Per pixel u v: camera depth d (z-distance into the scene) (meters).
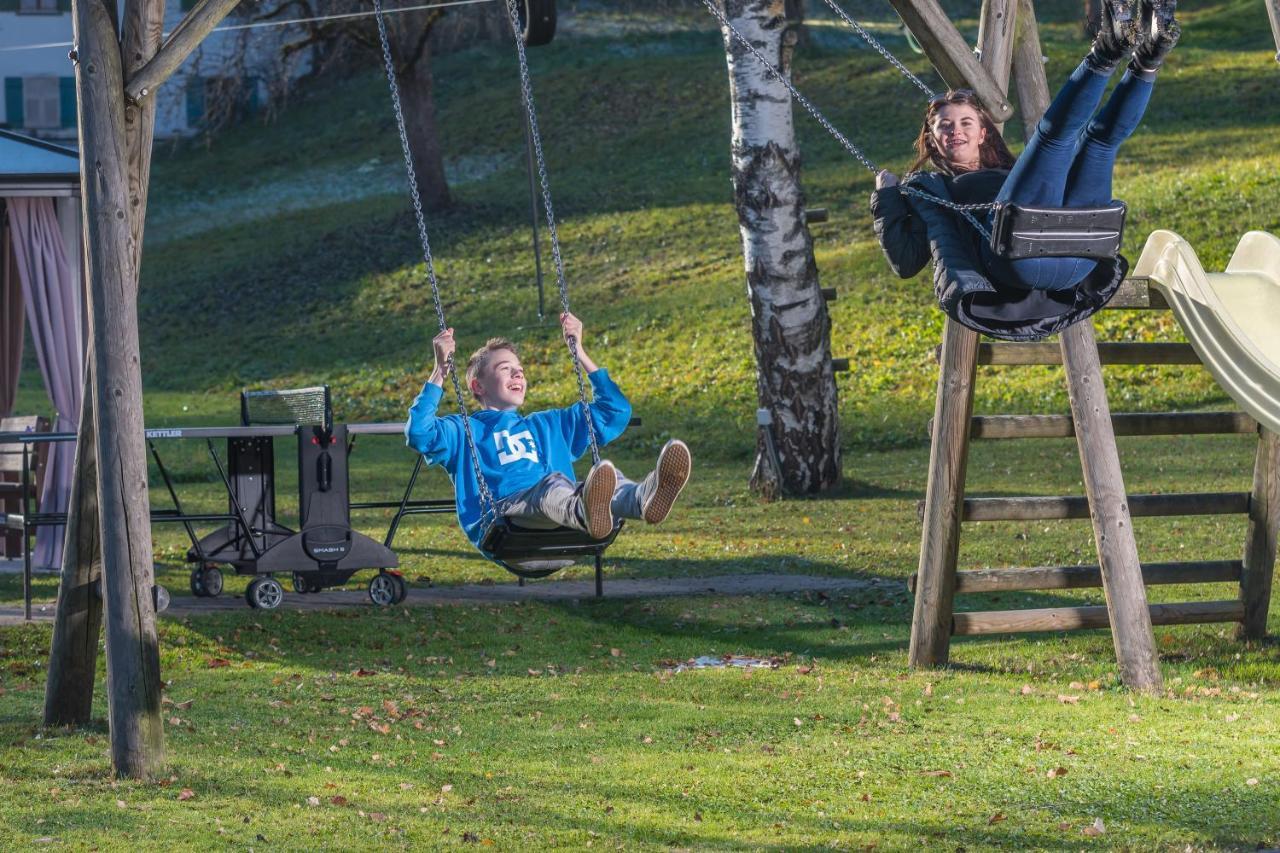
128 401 25.92
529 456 24.33
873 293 96.88
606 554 53.09
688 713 30.22
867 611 42.81
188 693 32.06
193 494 71.44
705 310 100.25
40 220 49.31
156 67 26.05
